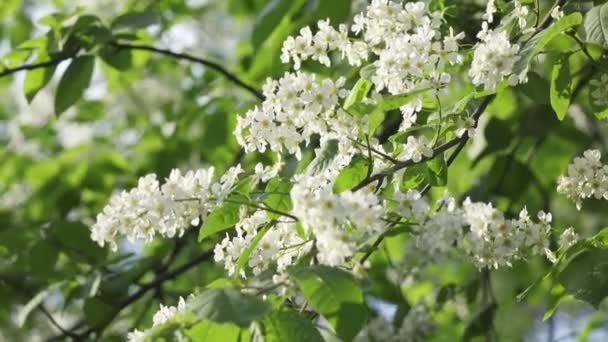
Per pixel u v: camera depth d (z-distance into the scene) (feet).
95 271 24.85
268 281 12.37
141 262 27.99
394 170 13.85
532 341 32.27
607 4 14.52
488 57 13.41
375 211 11.92
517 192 25.48
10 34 38.63
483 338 24.98
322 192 11.91
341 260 12.00
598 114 15.69
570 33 14.73
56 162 33.50
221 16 39.63
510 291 28.45
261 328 12.13
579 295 14.05
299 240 13.74
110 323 27.86
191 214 13.24
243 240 13.87
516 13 15.25
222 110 28.94
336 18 23.06
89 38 22.13
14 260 26.32
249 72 27.68
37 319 31.53
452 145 14.38
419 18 14.61
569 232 14.60
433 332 24.41
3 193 35.47
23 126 36.91
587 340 30.63
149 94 36.68
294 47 14.83
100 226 13.20
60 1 37.63
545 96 15.46
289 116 13.57
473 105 15.92
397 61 13.76
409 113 14.26
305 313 13.51
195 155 32.91
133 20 22.41
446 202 13.17
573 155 27.04
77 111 36.40
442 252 12.78
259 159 27.78
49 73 22.22
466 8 21.21
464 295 25.62
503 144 24.41
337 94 13.44
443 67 14.07
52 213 32.68
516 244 13.53
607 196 14.93
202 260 26.11
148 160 34.09
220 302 11.46
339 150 13.70
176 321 12.28
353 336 11.76
